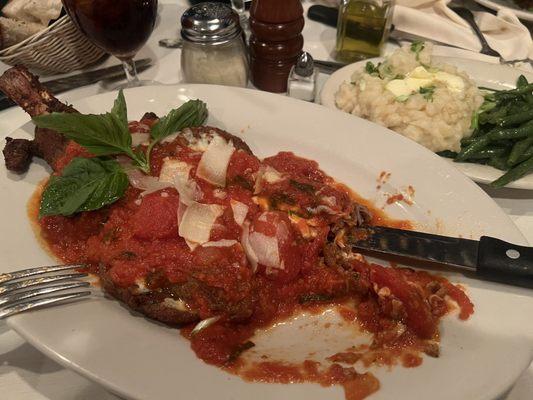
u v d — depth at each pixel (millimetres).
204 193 385
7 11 556
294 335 367
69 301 342
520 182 443
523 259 343
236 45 567
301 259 381
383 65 542
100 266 363
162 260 348
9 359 350
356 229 404
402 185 439
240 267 351
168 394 294
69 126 364
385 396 296
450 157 490
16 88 450
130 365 309
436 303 351
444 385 299
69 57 582
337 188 448
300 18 562
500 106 511
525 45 641
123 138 389
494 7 680
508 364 304
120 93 418
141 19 500
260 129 498
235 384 307
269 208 385
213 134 434
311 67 555
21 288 342
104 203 373
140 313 355
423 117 486
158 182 387
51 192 374
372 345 348
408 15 654
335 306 383
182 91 514
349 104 535
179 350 329
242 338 358
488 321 335
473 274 362
